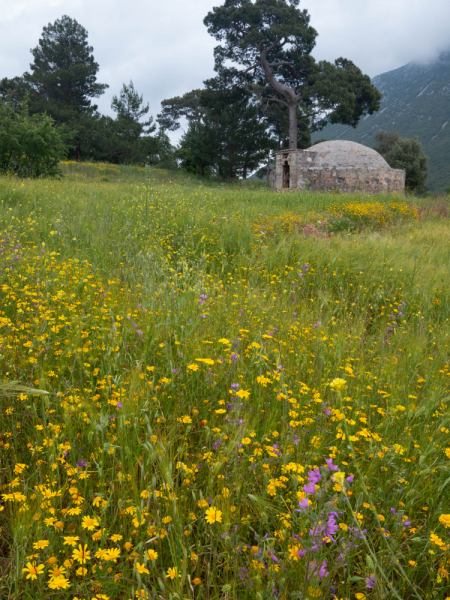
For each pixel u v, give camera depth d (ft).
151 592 4.75
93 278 15.07
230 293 15.75
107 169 110.11
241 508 6.02
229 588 4.55
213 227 26.99
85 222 24.38
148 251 18.45
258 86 134.82
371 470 6.70
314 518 4.08
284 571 4.82
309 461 6.42
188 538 5.37
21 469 5.82
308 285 18.98
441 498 6.70
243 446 6.96
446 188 182.70
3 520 5.87
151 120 152.97
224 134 135.44
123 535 5.58
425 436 7.66
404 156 160.76
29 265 14.74
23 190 35.55
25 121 60.64
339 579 5.38
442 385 9.92
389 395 8.96
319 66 136.36
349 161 104.53
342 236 32.89
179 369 9.05
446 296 17.76
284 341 11.39
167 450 6.40
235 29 135.13
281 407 8.21
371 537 5.80
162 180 104.94
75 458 6.70
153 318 11.31
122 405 6.94
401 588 5.29
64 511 5.41
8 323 9.62
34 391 6.39
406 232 39.63
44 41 153.17
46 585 4.97
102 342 9.80
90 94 160.35
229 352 10.00
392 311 17.33
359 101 138.72
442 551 5.51
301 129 164.04
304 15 133.49
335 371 9.87
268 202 47.55
